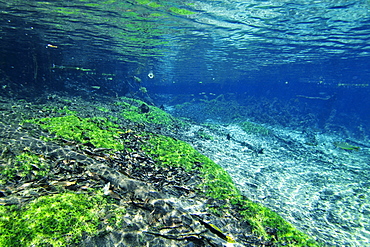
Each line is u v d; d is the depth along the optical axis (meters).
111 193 3.80
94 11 11.49
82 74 24.47
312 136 18.44
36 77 19.42
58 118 7.72
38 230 2.63
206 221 3.99
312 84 51.84
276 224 4.38
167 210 3.72
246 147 12.92
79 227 2.85
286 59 23.52
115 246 2.73
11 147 4.51
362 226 5.88
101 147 5.83
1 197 3.09
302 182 8.68
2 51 17.91
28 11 11.73
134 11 11.35
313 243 4.02
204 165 6.61
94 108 13.33
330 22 11.79
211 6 10.38
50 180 3.79
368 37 13.77
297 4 9.73
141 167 5.51
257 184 7.76
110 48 21.77
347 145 9.16
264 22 12.49
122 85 28.89
